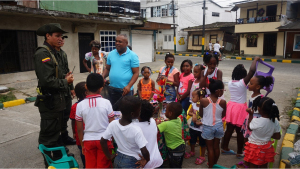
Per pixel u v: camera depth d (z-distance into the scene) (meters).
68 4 11.36
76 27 11.23
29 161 3.69
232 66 15.29
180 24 30.59
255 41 22.58
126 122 2.53
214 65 3.83
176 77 4.40
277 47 20.89
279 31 19.58
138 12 16.59
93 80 2.83
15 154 3.91
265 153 2.93
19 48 9.03
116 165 2.62
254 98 3.40
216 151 3.29
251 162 3.01
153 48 17.39
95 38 12.55
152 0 32.59
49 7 10.51
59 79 3.25
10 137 4.57
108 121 2.92
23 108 6.61
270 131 2.89
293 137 4.08
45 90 3.20
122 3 15.72
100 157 2.85
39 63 3.10
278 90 8.21
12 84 8.63
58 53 3.43
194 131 3.62
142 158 2.55
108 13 13.13
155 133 2.78
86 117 2.81
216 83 3.16
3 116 5.85
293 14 20.94
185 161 3.61
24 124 5.29
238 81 3.64
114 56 4.03
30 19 9.27
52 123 3.30
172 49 31.67
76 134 3.38
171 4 30.33
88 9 12.50
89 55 5.82
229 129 3.68
